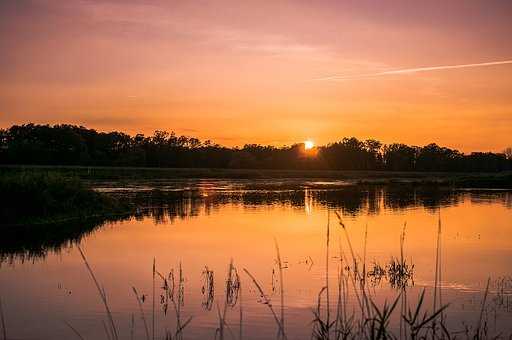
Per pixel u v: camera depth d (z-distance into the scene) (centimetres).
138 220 2941
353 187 6669
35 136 12706
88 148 13350
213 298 1291
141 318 1142
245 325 1088
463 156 15462
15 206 2802
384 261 1723
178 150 14412
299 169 14775
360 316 1128
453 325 1072
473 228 2522
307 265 1670
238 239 2228
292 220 2902
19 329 1079
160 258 1812
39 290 1383
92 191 3391
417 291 1337
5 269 1647
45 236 2342
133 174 9444
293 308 1198
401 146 15762
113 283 1453
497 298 1266
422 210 3469
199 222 2834
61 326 1095
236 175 10744
